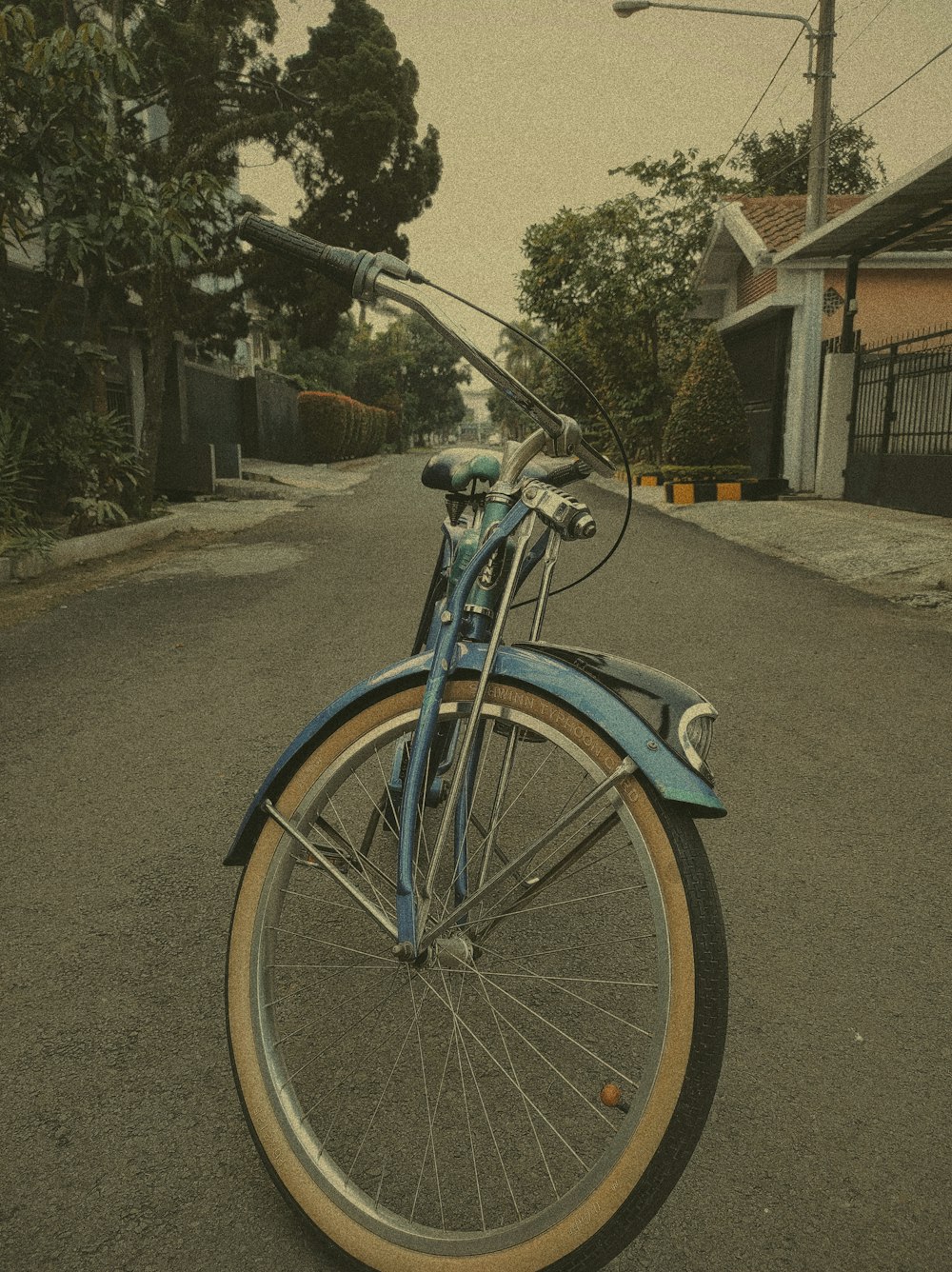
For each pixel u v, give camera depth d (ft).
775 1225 5.46
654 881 4.63
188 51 50.88
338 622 21.50
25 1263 5.27
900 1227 5.44
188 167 51.08
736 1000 7.59
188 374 72.90
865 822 10.85
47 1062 6.95
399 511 47.98
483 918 5.63
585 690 4.92
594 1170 4.63
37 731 14.35
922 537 31.35
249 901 5.41
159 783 12.25
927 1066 6.79
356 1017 7.27
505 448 6.05
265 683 16.67
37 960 8.27
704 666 17.38
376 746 5.31
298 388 112.88
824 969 8.00
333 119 52.49
